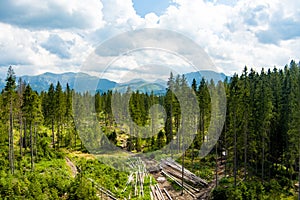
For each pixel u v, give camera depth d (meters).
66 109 64.56
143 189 35.28
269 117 37.75
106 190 33.38
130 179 36.97
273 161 44.41
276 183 34.06
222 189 31.31
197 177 39.62
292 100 39.56
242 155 45.75
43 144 50.97
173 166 40.91
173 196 34.78
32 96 43.78
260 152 42.25
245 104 36.91
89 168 40.66
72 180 34.03
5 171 37.19
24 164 41.34
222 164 46.34
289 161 38.03
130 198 32.84
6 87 39.69
